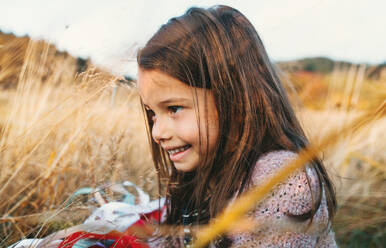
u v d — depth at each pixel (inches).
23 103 54.1
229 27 41.1
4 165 48.6
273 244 32.2
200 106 36.9
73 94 48.0
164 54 36.8
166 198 48.2
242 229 32.9
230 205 35.9
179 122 37.0
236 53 40.0
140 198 50.4
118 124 52.1
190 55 36.8
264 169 35.8
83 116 49.3
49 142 51.4
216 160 38.7
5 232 43.3
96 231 40.1
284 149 38.6
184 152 38.1
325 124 49.3
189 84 36.3
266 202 32.9
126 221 45.0
